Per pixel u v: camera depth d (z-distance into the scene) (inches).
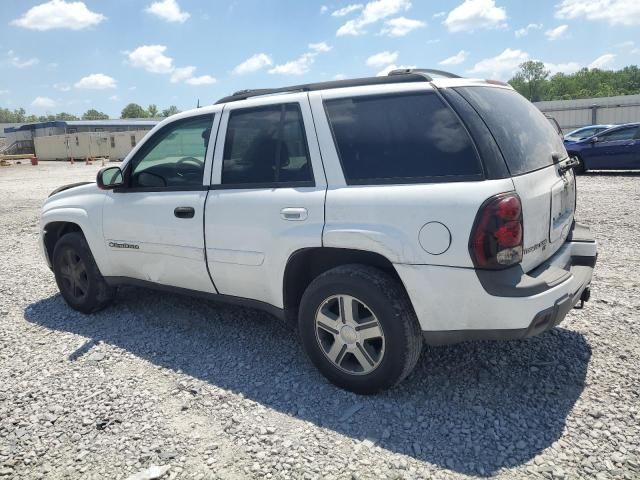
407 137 119.1
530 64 3858.3
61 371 148.5
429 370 138.0
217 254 146.6
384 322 118.2
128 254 171.8
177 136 159.3
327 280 125.5
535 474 97.8
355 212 120.2
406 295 119.8
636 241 263.4
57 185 792.9
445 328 114.7
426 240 111.8
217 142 148.6
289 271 133.6
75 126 2426.2
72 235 189.3
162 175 162.7
